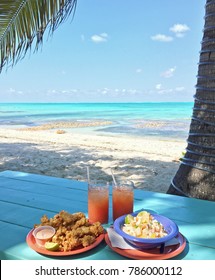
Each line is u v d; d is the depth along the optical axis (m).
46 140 9.96
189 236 1.32
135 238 1.12
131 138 11.55
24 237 1.30
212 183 2.52
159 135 12.91
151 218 1.28
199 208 1.69
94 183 1.49
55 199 1.80
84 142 9.55
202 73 2.64
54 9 2.22
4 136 11.05
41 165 5.96
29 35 2.37
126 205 1.43
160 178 5.01
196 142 2.66
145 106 48.81
